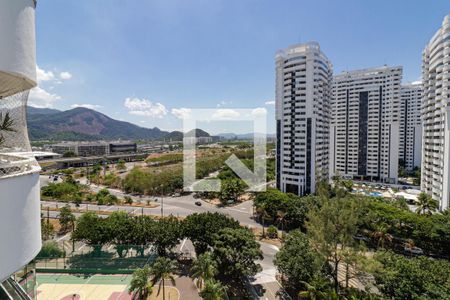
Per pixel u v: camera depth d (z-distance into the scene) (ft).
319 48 212.23
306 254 89.10
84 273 105.50
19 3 25.21
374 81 288.51
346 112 306.14
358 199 93.97
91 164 455.22
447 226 111.75
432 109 183.52
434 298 64.08
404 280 70.13
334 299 73.05
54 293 93.15
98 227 112.47
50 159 405.59
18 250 24.66
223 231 98.84
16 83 28.68
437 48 172.14
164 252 115.03
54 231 145.59
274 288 95.09
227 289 90.94
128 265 109.19
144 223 115.75
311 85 209.05
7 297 39.65
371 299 71.67
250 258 90.17
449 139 155.94
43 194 227.20
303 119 212.43
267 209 158.30
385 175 287.89
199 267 84.84
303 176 214.07
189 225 109.40
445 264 77.87
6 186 23.34
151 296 89.76
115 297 90.99
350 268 94.94
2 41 23.32
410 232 121.80
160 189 240.12
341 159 311.88
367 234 128.98
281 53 227.81
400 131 337.52
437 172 171.94
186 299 88.17
